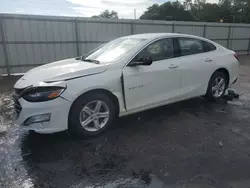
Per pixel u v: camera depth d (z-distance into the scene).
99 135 3.33
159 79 3.75
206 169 2.48
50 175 2.41
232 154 2.79
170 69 3.87
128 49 3.67
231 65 4.89
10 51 9.08
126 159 2.71
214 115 4.14
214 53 4.68
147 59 3.42
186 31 13.97
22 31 9.12
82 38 10.52
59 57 10.18
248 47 17.47
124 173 2.44
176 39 4.12
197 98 5.21
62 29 9.95
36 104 2.84
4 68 9.12
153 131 3.47
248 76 8.42
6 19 8.72
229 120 3.90
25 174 2.42
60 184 2.27
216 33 15.43
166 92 3.92
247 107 4.60
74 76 3.04
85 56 4.24
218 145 3.02
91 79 3.11
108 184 2.27
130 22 11.66
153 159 2.70
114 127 3.61
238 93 5.76
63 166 2.57
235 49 16.88
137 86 3.52
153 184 2.25
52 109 2.86
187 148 2.95
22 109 2.88
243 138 3.23
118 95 3.37
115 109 3.47
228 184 2.23
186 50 4.24
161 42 3.91
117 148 2.96
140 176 2.38
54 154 2.83
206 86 4.60
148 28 12.39
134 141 3.15
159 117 4.04
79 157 2.75
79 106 3.06
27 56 9.45
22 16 8.95
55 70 3.28
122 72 3.37
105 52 3.97
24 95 2.92
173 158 2.71
